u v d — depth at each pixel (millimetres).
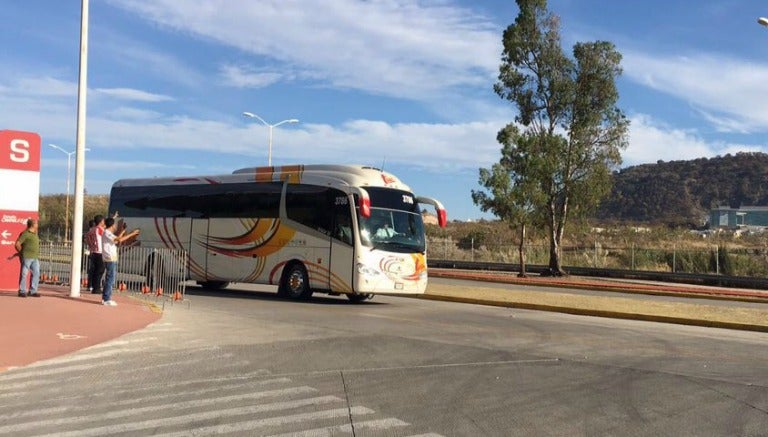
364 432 6816
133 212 25266
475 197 36812
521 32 37375
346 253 19562
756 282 35500
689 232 78938
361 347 11938
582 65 37219
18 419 7188
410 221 20500
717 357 11883
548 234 41312
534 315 18688
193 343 11984
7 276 18578
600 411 7793
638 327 16641
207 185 23531
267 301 20219
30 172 18812
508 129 36562
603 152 37500
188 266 23422
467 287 27875
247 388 8680
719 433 6996
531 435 6797
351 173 20422
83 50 17125
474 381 9281
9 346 11023
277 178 21750
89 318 13977
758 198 116375
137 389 8578
